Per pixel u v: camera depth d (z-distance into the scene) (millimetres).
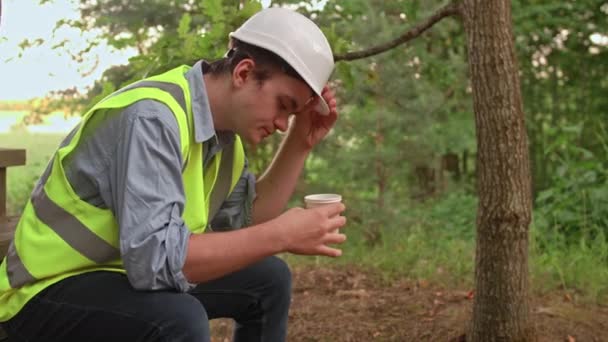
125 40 3787
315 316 3660
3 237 2330
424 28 2938
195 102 1936
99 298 1854
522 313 2916
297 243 1876
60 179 1903
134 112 1827
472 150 7340
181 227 1789
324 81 1983
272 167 2480
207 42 2695
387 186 6590
